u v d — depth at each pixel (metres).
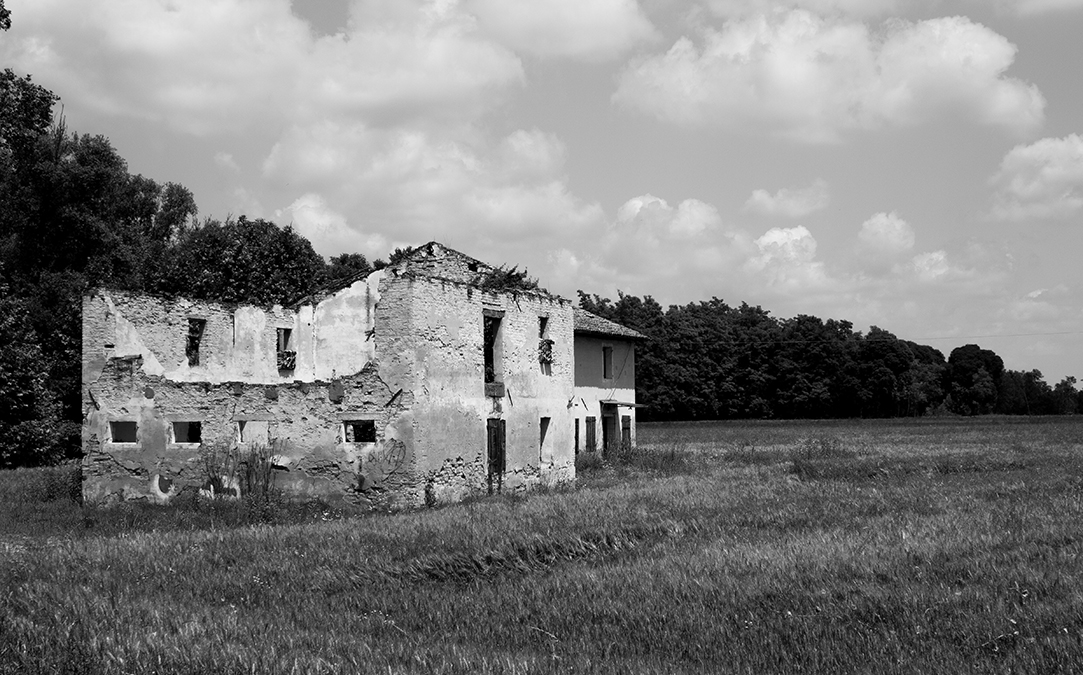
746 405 108.94
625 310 109.38
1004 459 37.41
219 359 30.86
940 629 11.09
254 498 24.98
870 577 13.55
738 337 113.19
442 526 19.02
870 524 18.22
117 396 26.94
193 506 25.23
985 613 11.47
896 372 111.12
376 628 12.27
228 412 26.47
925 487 25.78
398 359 25.50
